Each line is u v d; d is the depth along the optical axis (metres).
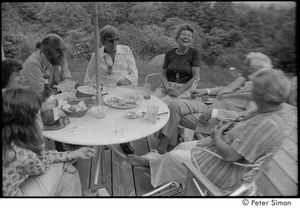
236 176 1.55
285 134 1.35
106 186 2.14
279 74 1.37
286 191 1.90
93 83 2.72
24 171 1.43
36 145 1.43
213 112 2.28
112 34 2.78
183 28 2.85
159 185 1.97
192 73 2.96
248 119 1.53
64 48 2.46
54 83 2.74
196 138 2.81
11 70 1.93
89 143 1.63
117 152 2.29
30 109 1.35
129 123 1.91
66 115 1.98
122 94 2.44
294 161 2.20
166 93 3.05
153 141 2.82
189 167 1.59
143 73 4.84
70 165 1.73
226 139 1.54
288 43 4.14
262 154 1.39
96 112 1.94
